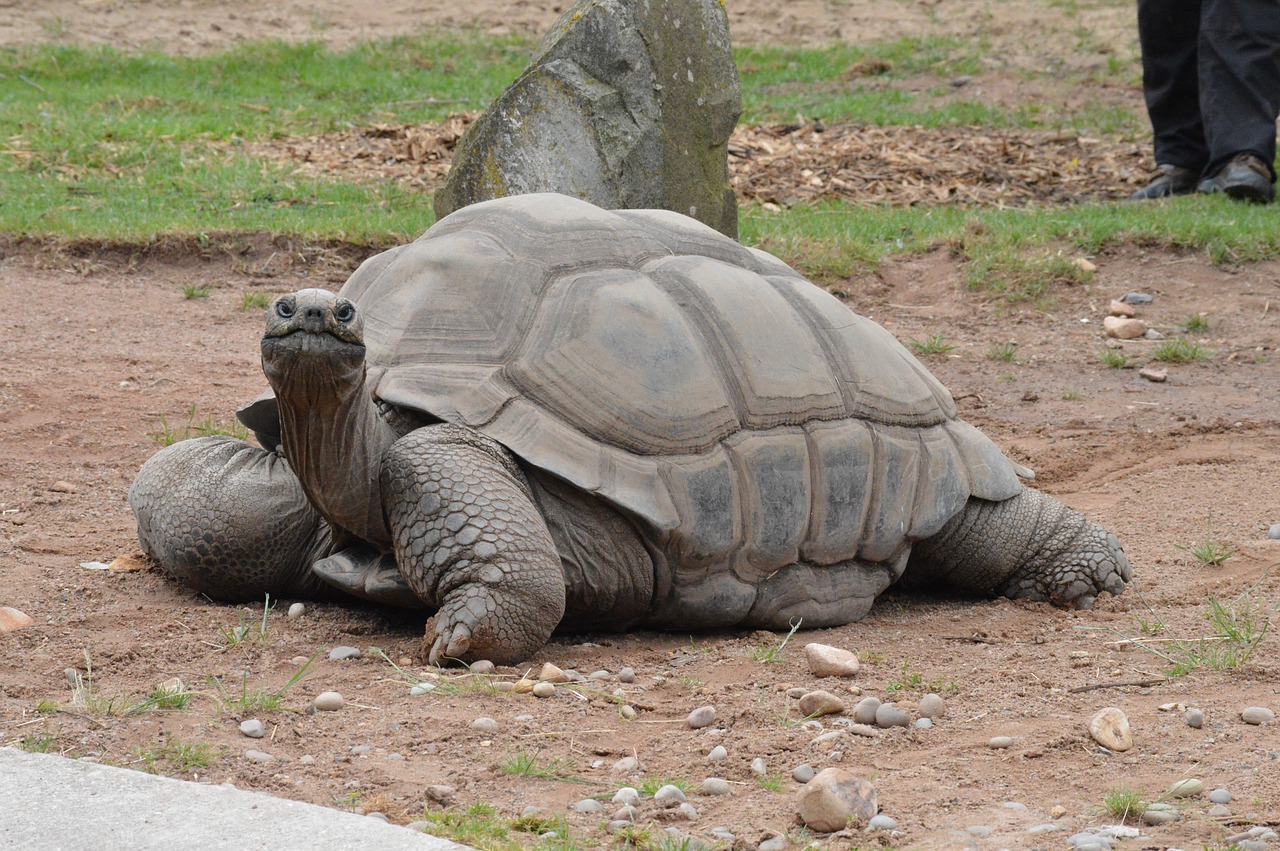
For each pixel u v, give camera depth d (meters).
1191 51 24.03
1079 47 38.41
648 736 6.43
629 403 7.77
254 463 8.49
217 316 16.84
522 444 7.52
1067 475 12.62
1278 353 16.80
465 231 8.60
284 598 8.62
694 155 16.41
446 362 7.81
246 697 6.64
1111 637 8.30
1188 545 10.44
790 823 5.41
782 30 43.12
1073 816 5.48
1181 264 19.62
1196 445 13.42
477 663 7.30
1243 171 22.56
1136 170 26.64
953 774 5.96
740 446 8.10
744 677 7.43
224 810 5.02
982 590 9.67
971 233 20.34
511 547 7.26
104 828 4.88
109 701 6.52
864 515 8.63
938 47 39.09
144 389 13.91
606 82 15.88
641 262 8.66
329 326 6.79
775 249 19.81
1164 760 6.06
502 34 41.44
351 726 6.41
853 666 7.41
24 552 9.43
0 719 6.27
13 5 39.50
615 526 7.73
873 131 29.55
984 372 16.30
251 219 19.73
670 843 5.06
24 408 13.02
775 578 8.37
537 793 5.69
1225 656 7.46
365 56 37.53
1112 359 16.44
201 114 28.92
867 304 18.94
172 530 8.20
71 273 18.22
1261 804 5.48
